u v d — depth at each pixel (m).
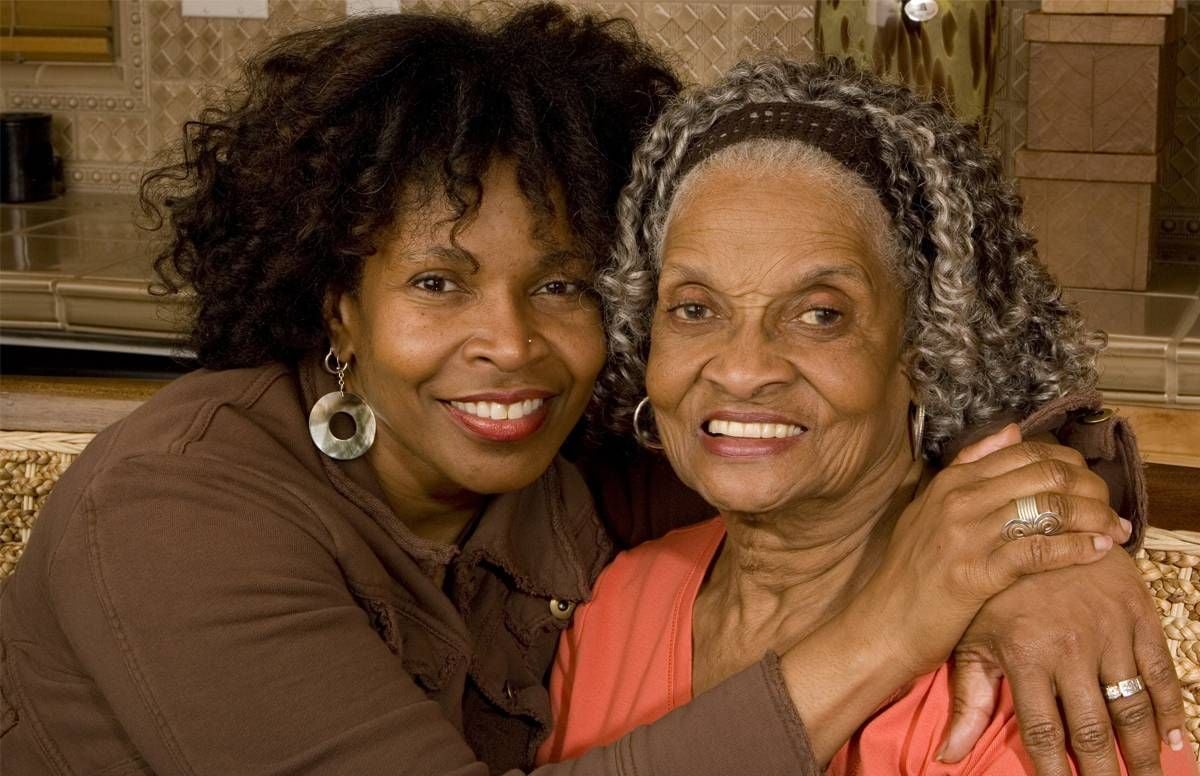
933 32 1.97
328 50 1.27
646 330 1.26
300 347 1.32
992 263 1.16
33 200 3.03
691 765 1.06
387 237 1.21
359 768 1.10
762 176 1.11
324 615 1.13
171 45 2.99
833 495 1.16
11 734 1.29
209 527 1.14
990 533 1.01
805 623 1.23
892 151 1.12
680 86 1.39
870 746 1.11
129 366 2.41
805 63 1.18
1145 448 1.97
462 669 1.32
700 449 1.15
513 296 1.21
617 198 1.27
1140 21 2.12
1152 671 1.01
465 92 1.18
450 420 1.25
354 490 1.29
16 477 1.78
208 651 1.10
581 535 1.44
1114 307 2.15
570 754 1.34
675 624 1.33
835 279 1.08
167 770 1.13
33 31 3.05
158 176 1.45
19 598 1.29
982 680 1.07
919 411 1.19
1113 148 2.20
